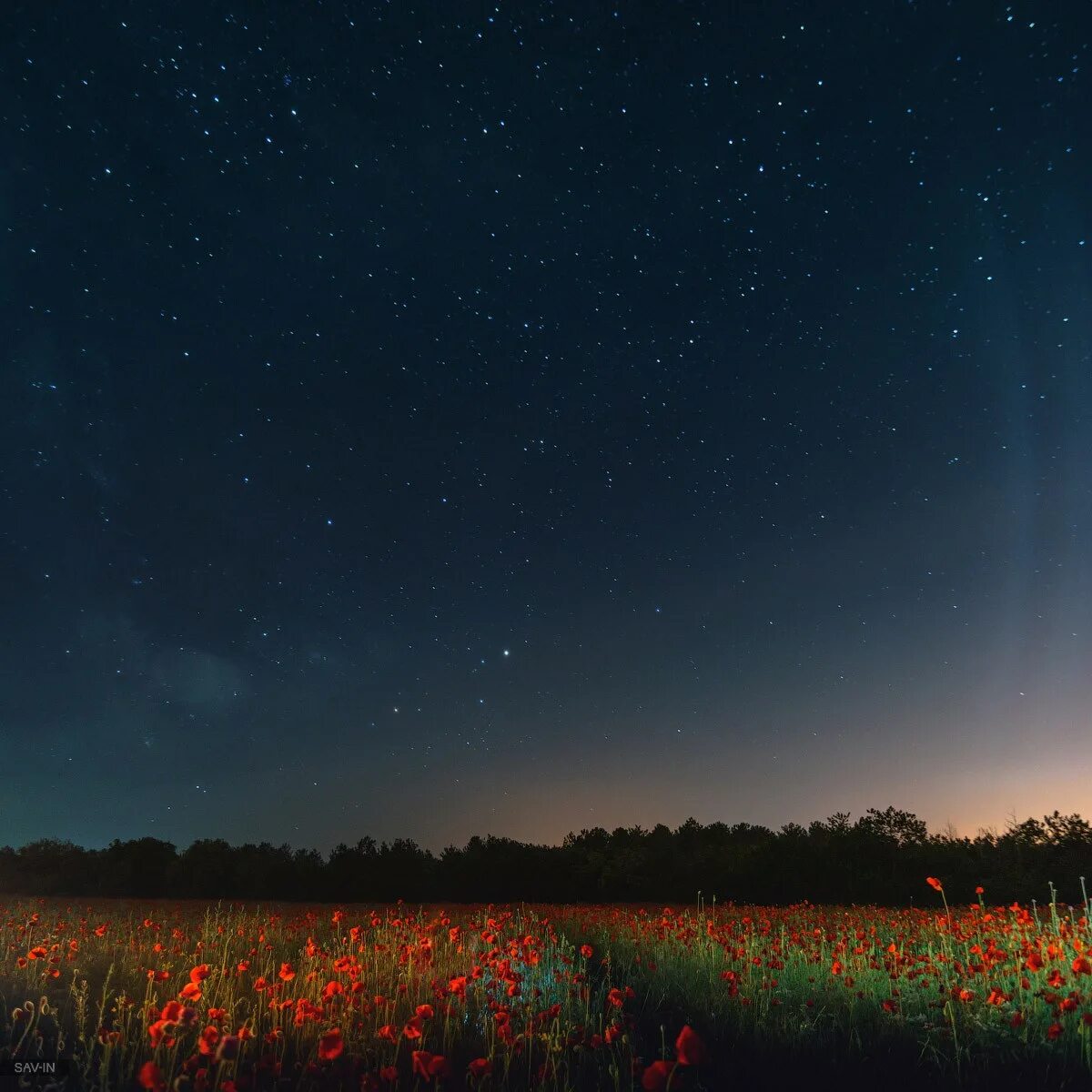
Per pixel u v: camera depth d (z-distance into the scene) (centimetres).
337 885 2494
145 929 1132
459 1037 541
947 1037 527
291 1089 423
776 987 693
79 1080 416
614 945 1039
